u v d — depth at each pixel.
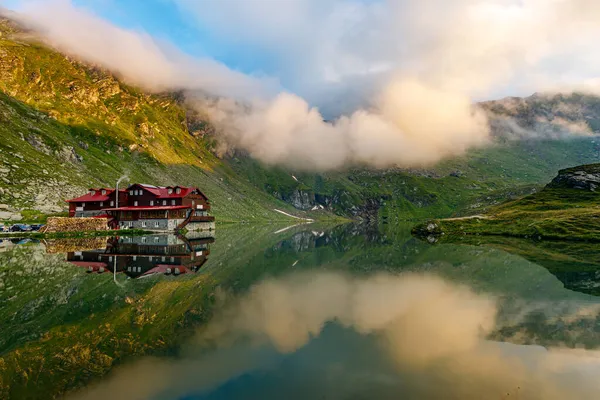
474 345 21.28
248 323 25.88
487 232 125.44
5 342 22.16
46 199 121.25
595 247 84.19
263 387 15.95
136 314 28.39
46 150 163.88
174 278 44.03
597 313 28.41
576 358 19.34
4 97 198.88
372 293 36.06
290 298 33.94
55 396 15.42
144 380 16.83
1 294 34.56
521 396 15.08
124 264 53.59
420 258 66.06
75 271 46.97
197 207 134.12
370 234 167.75
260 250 80.81
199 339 22.55
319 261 62.59
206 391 15.65
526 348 20.75
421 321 26.23
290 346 21.17
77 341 22.30
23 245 73.62
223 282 41.88
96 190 126.19
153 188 130.75
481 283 41.41
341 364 18.45
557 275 46.94
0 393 15.67
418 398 14.88
